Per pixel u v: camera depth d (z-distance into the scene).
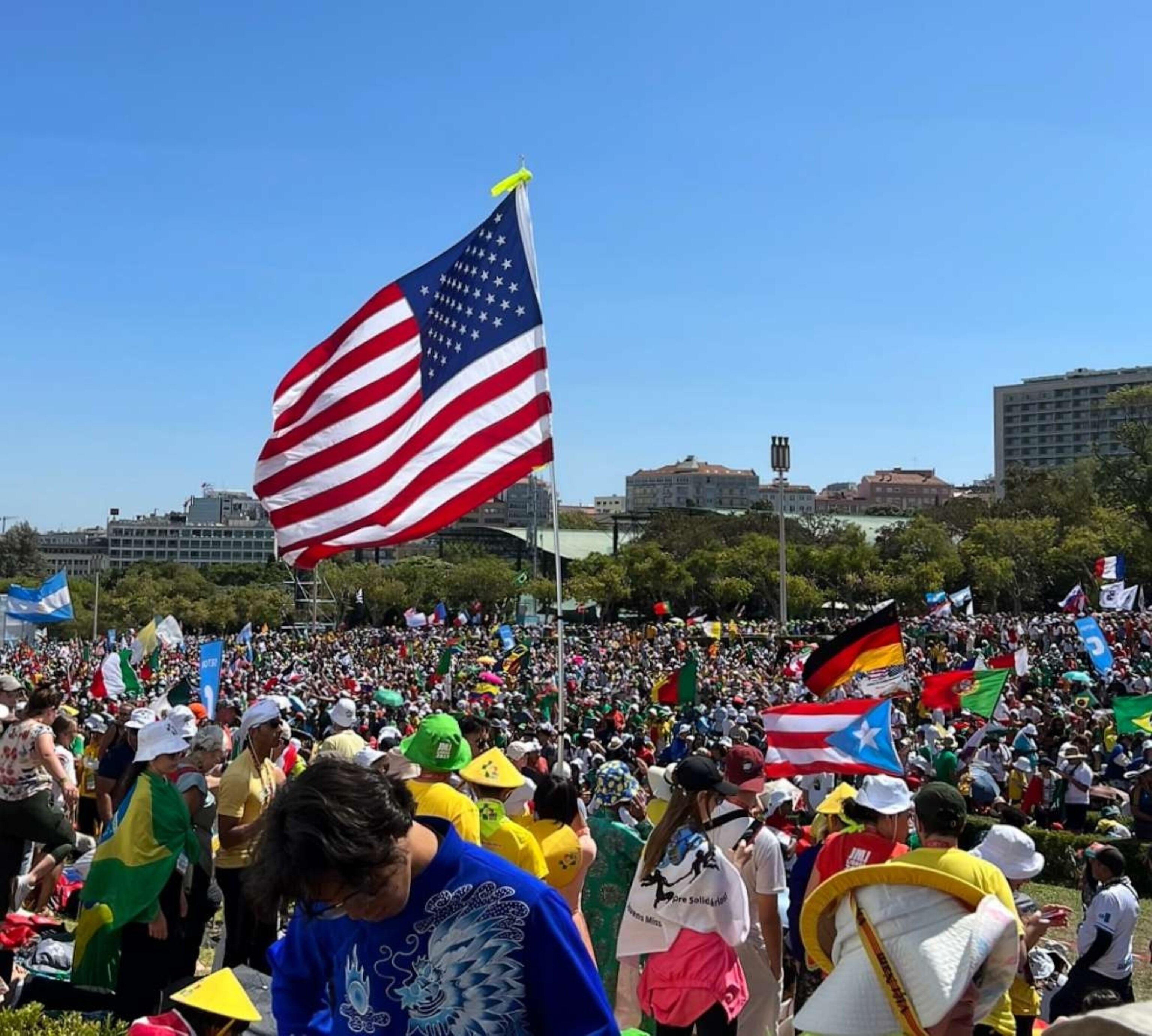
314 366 10.34
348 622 131.25
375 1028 2.91
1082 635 32.91
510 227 10.07
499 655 56.75
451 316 10.19
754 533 122.31
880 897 3.86
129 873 6.91
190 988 4.98
